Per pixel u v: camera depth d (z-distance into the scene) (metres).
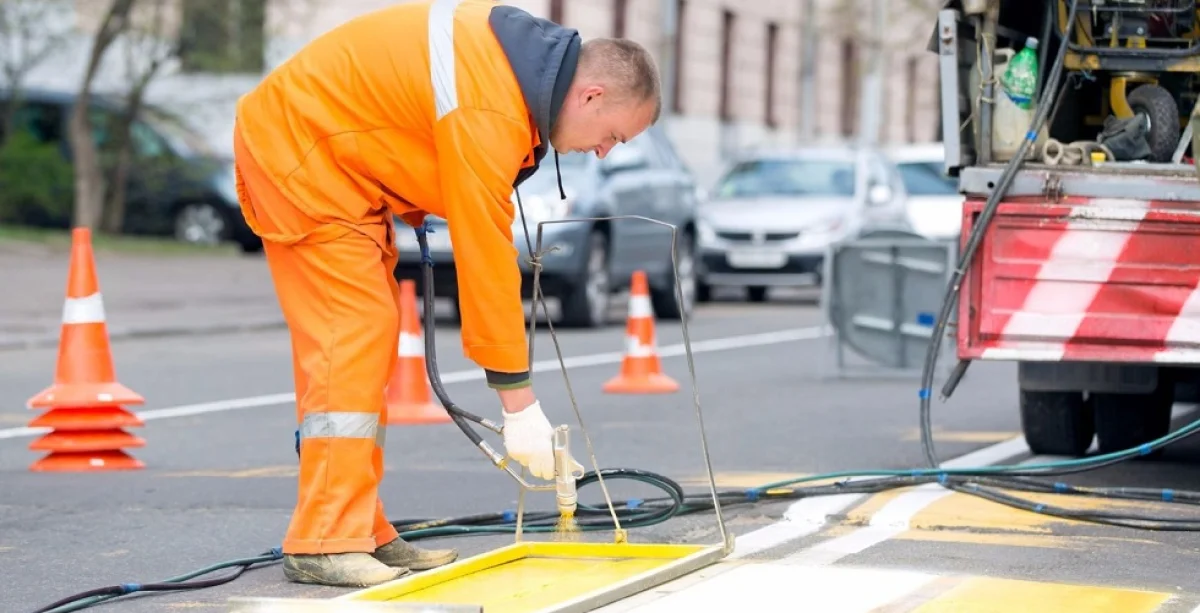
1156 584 5.13
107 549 5.89
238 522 6.42
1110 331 6.60
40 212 26.22
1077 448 8.12
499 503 6.82
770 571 5.22
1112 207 6.59
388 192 4.94
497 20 4.75
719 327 17.59
